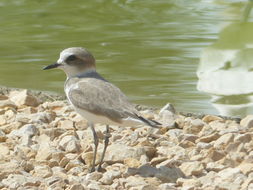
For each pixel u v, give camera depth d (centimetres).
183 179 950
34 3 2334
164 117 1278
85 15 2175
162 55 1708
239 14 2103
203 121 1271
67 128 1225
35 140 1153
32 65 1652
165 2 2334
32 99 1391
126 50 1759
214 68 1611
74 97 1035
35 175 974
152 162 1038
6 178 953
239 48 1744
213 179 953
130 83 1509
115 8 2273
